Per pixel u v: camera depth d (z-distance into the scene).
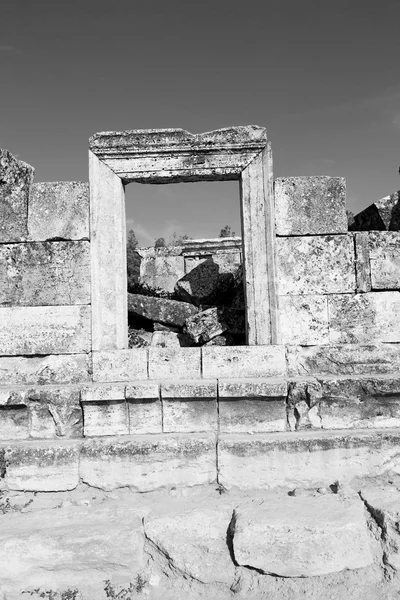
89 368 6.36
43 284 6.53
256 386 5.75
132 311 8.67
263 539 4.55
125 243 6.84
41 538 4.66
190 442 5.57
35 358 6.50
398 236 6.54
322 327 6.45
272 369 6.21
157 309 8.57
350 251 6.52
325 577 4.54
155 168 6.62
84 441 5.75
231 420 5.85
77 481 5.57
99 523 4.85
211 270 9.03
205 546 4.74
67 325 6.46
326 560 4.50
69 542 4.64
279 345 6.25
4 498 5.50
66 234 6.55
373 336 6.44
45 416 5.93
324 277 6.49
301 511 4.83
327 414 5.87
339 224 6.52
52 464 5.56
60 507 5.31
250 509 4.92
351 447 5.55
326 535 4.52
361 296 6.48
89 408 5.88
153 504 5.30
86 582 4.68
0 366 6.46
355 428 5.86
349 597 4.40
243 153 6.59
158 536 4.79
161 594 4.63
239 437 5.67
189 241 12.66
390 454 5.56
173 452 5.54
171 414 5.88
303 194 6.55
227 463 5.51
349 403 5.86
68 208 6.59
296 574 4.52
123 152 6.58
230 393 5.76
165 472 5.54
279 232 6.51
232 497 5.41
